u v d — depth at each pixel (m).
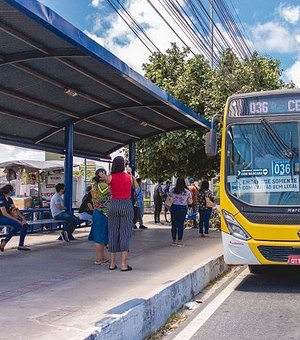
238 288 9.26
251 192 8.89
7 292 7.30
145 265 9.88
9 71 10.34
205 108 20.09
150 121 16.03
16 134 13.90
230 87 20.36
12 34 8.41
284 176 8.84
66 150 14.47
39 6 7.34
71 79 11.38
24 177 25.61
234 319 7.01
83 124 15.27
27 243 13.62
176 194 13.48
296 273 10.92
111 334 5.14
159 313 6.67
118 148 18.30
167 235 16.20
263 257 8.65
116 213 9.12
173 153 20.05
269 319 6.98
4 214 11.62
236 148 9.20
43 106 12.66
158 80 21.61
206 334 6.30
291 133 9.04
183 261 10.41
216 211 19.78
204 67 21.05
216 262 10.37
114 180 9.19
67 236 14.20
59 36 8.09
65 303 6.58
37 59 9.80
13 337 5.07
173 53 22.06
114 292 7.28
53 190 23.45
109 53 9.50
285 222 8.60
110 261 9.38
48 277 8.52
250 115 9.27
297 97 9.17
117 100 13.44
